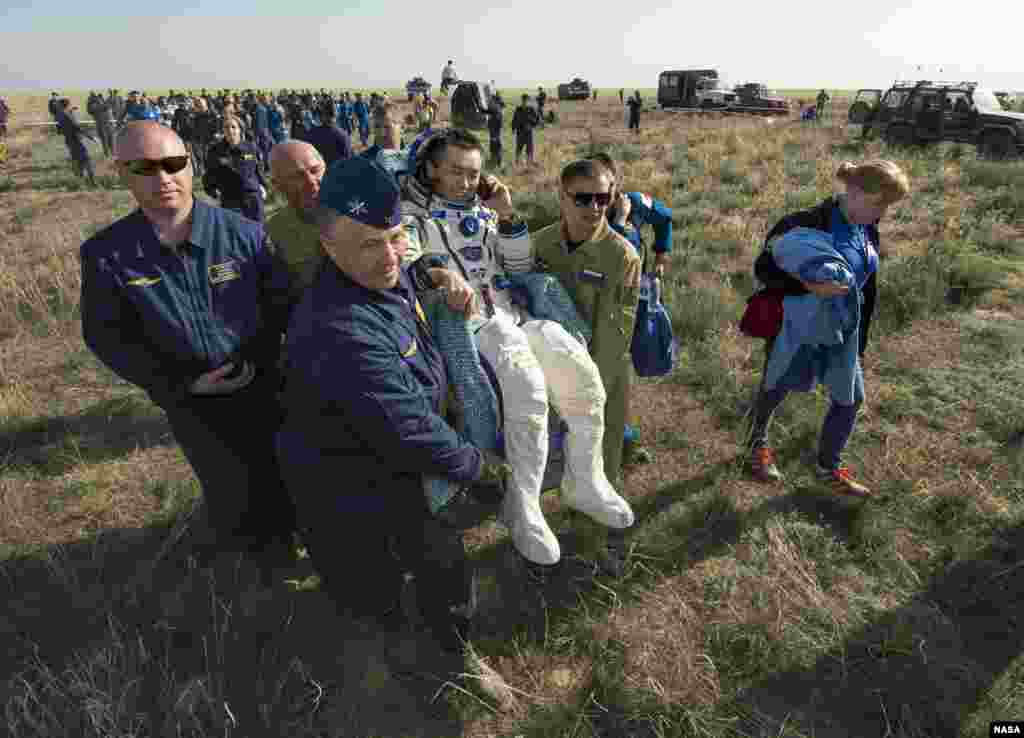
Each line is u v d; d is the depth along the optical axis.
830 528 3.32
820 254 2.91
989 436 4.01
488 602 2.95
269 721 2.42
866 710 2.44
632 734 2.38
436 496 2.16
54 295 6.89
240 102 21.09
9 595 3.05
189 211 2.43
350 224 1.68
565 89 53.84
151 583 3.10
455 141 2.45
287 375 1.97
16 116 39.34
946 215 9.03
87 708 2.35
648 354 3.38
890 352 5.12
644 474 3.84
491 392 2.20
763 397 3.50
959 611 2.84
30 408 4.71
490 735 2.38
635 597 2.96
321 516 2.13
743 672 2.57
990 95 17.72
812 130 22.31
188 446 2.69
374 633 2.73
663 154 16.77
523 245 2.61
